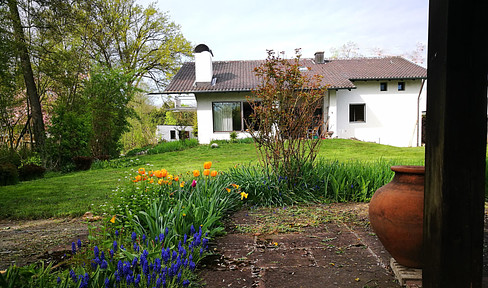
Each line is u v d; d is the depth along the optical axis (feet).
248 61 72.74
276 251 9.82
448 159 5.12
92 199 19.80
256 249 10.02
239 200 15.64
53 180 29.81
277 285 7.57
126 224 10.03
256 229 12.12
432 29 5.35
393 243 7.57
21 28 42.34
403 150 43.96
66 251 10.16
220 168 30.60
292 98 16.71
